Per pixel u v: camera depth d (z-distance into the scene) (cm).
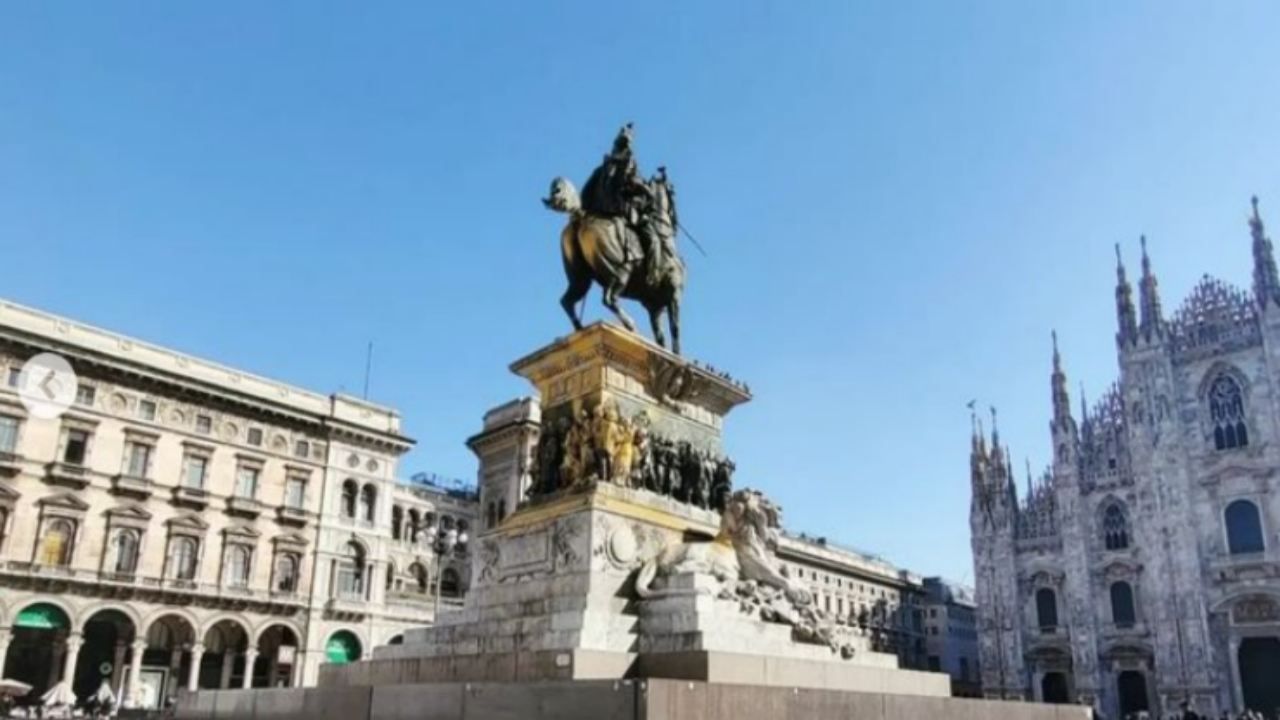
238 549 5031
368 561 5547
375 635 5475
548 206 1262
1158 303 6512
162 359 4950
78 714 3641
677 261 1338
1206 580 5894
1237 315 6212
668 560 1050
